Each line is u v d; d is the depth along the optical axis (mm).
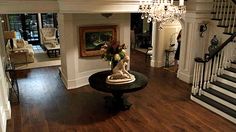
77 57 6043
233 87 4945
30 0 4840
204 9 5863
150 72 7488
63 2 4809
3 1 4625
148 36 10867
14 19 11562
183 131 4078
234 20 5457
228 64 5344
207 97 5129
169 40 7988
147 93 5762
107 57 4566
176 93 5766
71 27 5680
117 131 4066
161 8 3873
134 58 9352
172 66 8125
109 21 6277
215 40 5801
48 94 5699
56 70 7723
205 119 4492
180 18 6156
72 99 5418
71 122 4367
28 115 4621
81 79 6246
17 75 7156
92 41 6137
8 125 4246
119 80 4508
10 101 5250
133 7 5164
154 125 4270
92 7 4883
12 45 8352
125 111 4812
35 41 12227
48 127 4191
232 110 4547
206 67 5098
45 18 11977
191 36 6164
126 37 6629
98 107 5000
